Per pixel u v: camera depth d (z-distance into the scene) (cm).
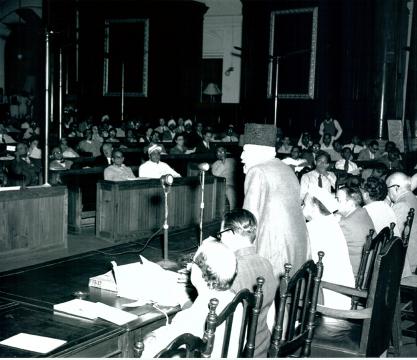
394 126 1378
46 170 615
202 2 1969
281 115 1788
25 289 312
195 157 1115
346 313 308
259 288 225
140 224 703
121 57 1964
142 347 181
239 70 1938
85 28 2062
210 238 265
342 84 1659
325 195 389
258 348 254
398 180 486
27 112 2120
